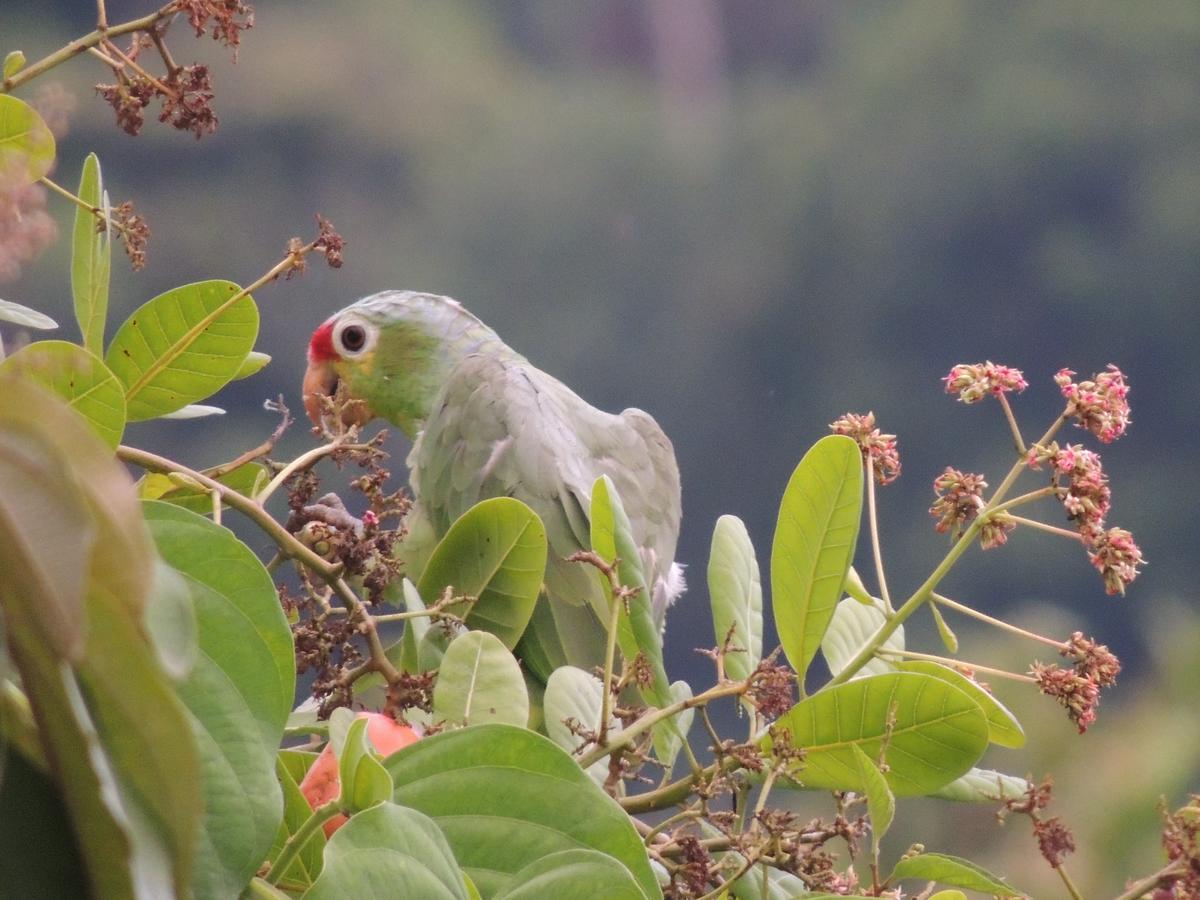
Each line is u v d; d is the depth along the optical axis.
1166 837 3.46
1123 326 73.81
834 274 73.94
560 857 2.46
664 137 78.31
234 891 2.18
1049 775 3.70
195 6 3.52
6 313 3.17
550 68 89.12
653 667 3.60
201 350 3.68
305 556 3.38
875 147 75.94
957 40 79.69
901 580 61.34
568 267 74.81
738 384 74.12
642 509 7.65
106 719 1.58
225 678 2.31
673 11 90.94
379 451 3.89
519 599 3.99
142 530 1.49
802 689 3.70
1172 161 75.12
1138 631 57.28
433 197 74.31
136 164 66.81
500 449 7.16
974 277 76.25
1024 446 3.74
